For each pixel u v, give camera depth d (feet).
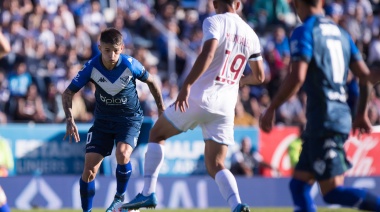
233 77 78.48
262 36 225.35
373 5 250.78
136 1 222.89
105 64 85.81
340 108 68.54
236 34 77.56
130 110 87.97
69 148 156.25
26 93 175.83
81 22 205.36
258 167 162.40
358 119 72.33
